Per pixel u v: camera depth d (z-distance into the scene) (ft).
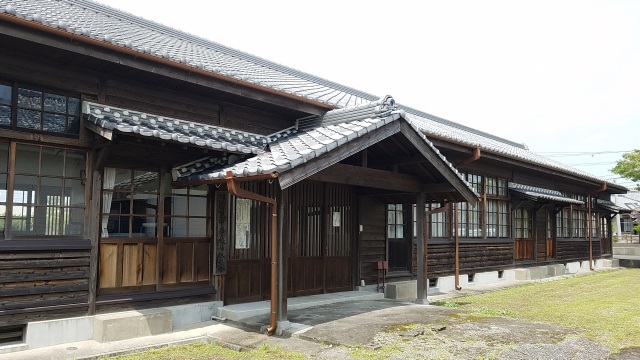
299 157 19.63
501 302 34.14
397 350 18.54
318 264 31.17
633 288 42.96
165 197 23.99
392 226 38.52
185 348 20.04
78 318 20.29
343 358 17.75
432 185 29.25
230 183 20.40
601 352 19.44
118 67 21.24
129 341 20.35
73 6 29.22
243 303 26.53
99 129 19.56
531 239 55.57
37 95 20.17
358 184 25.09
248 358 18.24
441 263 41.01
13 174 19.29
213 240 25.50
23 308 18.90
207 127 24.93
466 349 18.69
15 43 18.45
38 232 19.84
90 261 20.95
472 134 61.57
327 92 35.96
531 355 18.13
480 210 46.34
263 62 40.11
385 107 24.62
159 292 23.21
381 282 35.65
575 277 53.42
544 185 57.57
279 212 22.04
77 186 21.15
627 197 134.72
